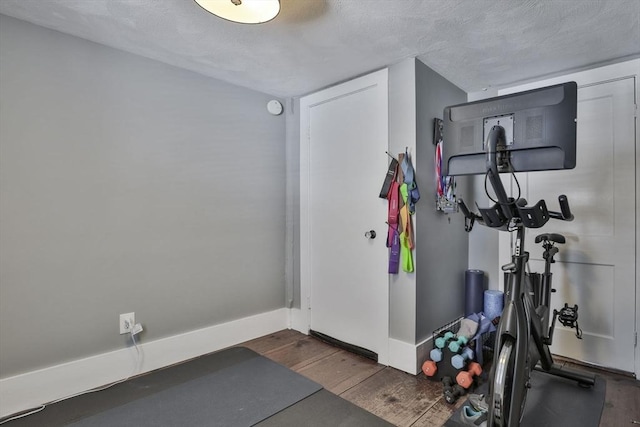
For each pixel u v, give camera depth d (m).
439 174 2.48
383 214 2.48
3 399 1.79
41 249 1.93
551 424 1.71
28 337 1.88
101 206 2.14
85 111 2.07
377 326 2.50
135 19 1.85
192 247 2.56
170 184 2.45
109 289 2.17
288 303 3.21
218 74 2.62
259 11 1.56
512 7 1.72
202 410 1.83
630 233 2.29
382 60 2.35
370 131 2.56
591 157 2.43
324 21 1.86
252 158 2.96
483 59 2.33
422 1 1.67
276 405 1.88
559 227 2.56
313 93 2.99
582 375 2.08
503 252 2.80
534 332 1.73
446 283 2.65
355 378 2.23
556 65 2.43
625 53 2.23
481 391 2.02
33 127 1.90
